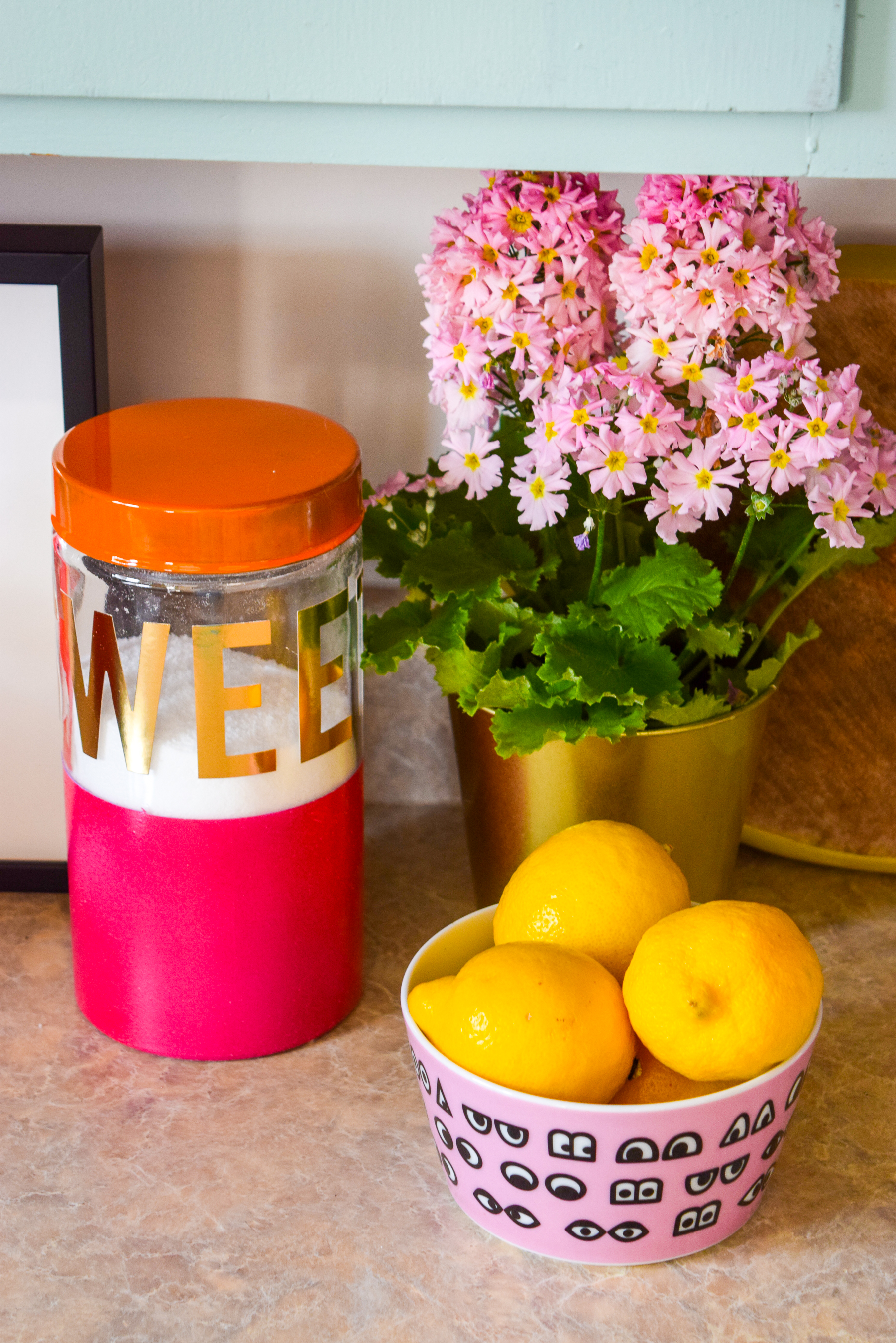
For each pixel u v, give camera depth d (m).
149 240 0.84
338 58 0.55
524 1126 0.55
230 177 0.82
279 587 0.63
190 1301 0.59
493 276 0.68
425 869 0.90
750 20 0.54
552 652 0.69
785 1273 0.61
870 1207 0.64
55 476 0.65
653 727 0.73
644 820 0.74
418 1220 0.63
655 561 0.71
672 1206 0.57
